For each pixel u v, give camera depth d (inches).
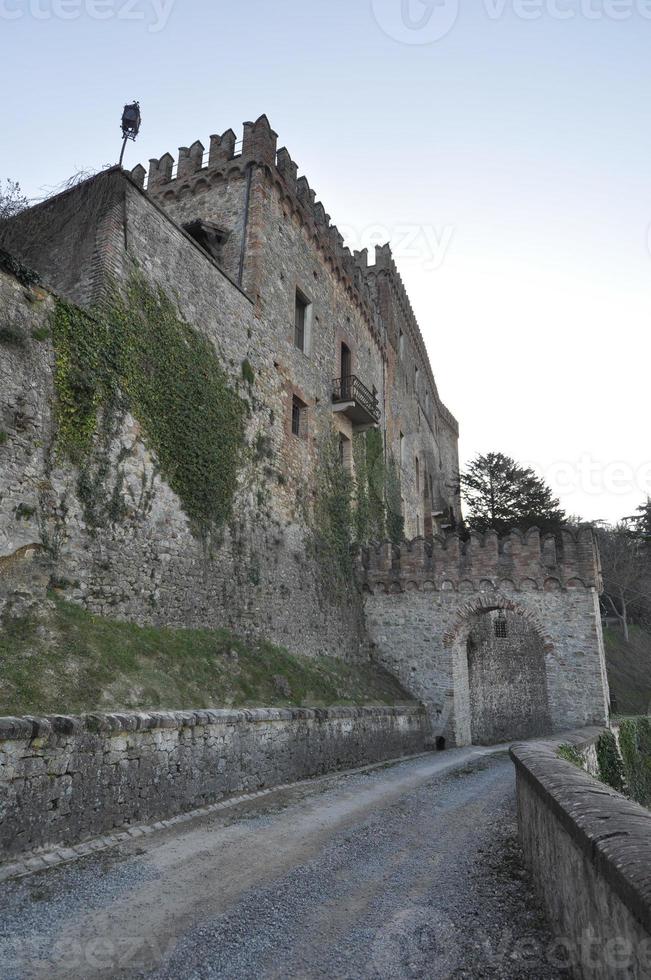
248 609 638.5
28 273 436.8
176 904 237.5
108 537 472.1
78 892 246.8
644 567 2016.5
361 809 416.2
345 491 954.1
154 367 553.3
